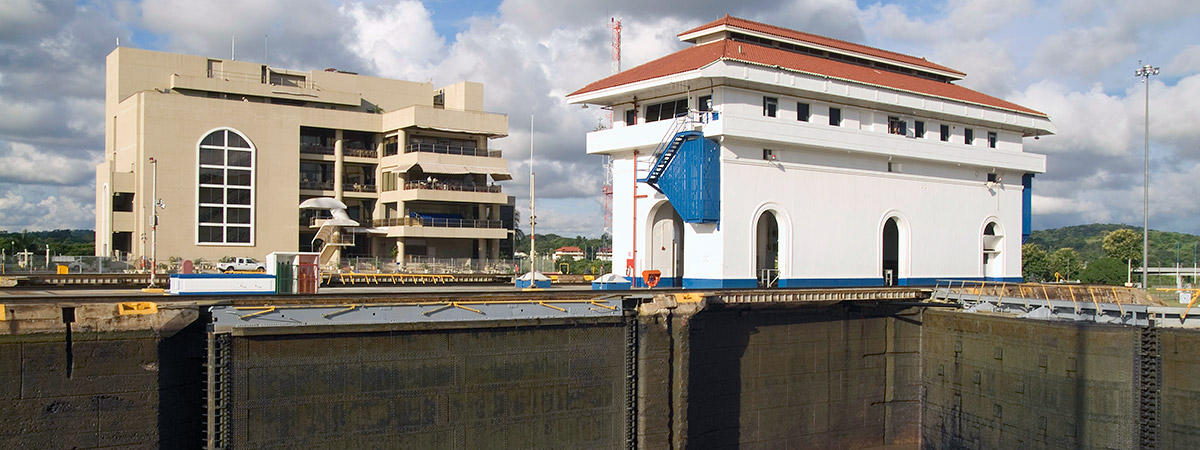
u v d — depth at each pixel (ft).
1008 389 129.08
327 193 320.91
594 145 163.53
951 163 176.45
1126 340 116.57
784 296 128.57
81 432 82.64
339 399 92.89
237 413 88.17
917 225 172.45
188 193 292.20
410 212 317.22
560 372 106.01
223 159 297.12
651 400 111.65
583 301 108.27
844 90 155.43
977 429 134.10
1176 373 112.78
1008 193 190.80
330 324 92.27
